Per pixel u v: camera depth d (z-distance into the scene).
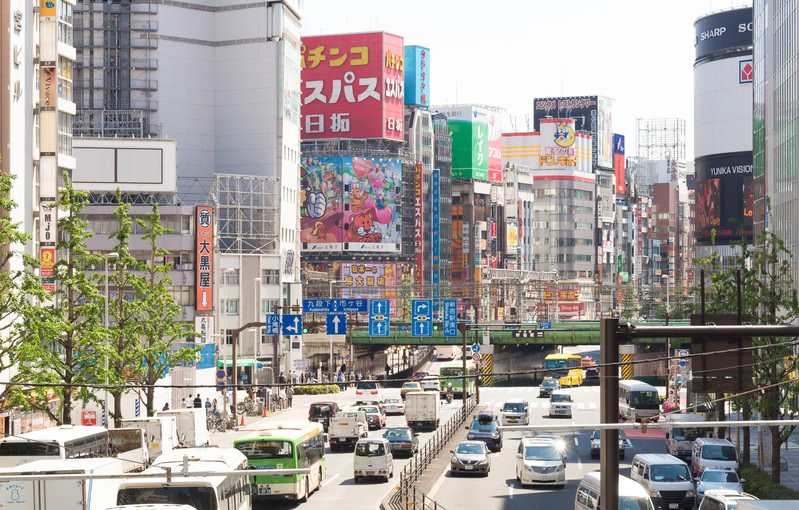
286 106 161.00
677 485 47.09
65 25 79.44
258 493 48.19
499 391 133.12
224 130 161.50
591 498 38.62
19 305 47.72
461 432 82.94
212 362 98.44
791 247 98.44
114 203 133.50
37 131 75.75
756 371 54.16
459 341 148.12
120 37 160.25
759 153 119.56
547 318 176.38
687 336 23.41
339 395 125.38
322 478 56.81
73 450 42.69
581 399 118.19
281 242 152.00
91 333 52.75
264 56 160.00
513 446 77.31
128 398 70.94
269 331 94.81
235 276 139.25
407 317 165.25
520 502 50.34
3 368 48.00
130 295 111.25
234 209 145.88
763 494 49.06
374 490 54.44
